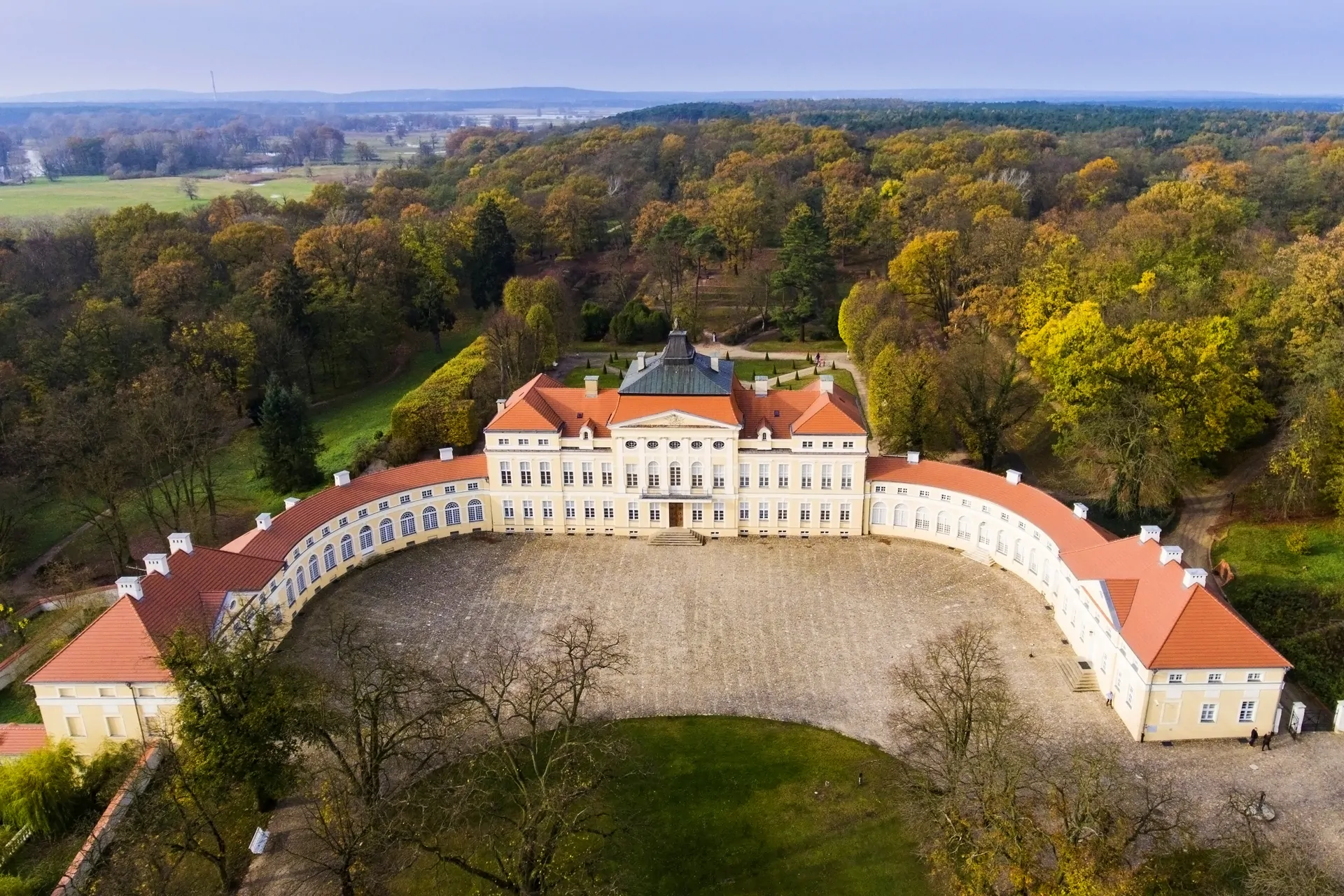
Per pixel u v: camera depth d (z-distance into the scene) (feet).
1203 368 353.72
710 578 345.51
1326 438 330.13
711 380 369.09
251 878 215.31
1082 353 361.51
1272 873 177.37
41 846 223.51
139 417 378.12
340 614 320.91
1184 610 247.09
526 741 257.75
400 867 212.84
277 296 522.47
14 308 486.38
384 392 542.57
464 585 342.64
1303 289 388.16
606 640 303.68
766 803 234.58
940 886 207.92
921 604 323.57
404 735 241.35
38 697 249.96
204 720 212.43
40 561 382.63
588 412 380.37
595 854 219.61
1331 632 280.10
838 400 376.68
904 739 255.91
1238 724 247.50
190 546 284.82
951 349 448.24
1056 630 303.89
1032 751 226.17
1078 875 171.42
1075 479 400.47
